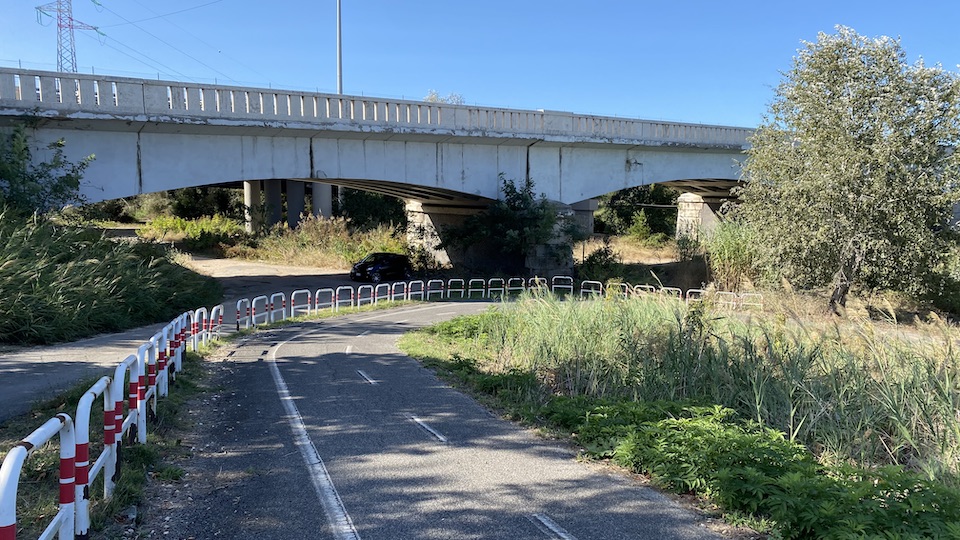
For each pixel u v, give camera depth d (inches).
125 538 179.5
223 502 209.3
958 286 886.4
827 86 837.8
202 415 325.1
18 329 513.7
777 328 375.2
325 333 702.5
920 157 786.8
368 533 186.9
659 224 2354.8
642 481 233.0
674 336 402.6
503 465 250.7
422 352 544.7
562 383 413.7
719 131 1494.8
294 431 297.4
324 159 1039.0
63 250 658.8
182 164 900.6
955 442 255.4
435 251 1533.0
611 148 1389.0
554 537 185.0
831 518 170.2
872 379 311.9
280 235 1734.7
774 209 885.2
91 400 179.2
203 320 576.4
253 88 922.7
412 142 1143.0
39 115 753.6
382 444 277.9
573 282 1333.7
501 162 1269.7
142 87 829.8
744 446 223.3
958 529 149.5
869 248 818.8
